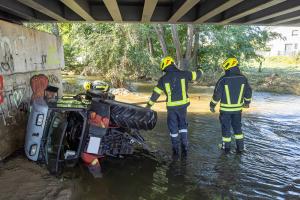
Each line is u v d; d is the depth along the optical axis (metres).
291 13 8.02
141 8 8.01
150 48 20.83
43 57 7.83
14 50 6.16
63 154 5.46
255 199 4.55
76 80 19.47
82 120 5.81
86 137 5.47
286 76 22.06
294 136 7.95
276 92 17.00
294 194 4.74
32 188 4.66
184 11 6.81
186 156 6.27
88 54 16.03
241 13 7.01
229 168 5.68
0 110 5.61
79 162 5.79
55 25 17.28
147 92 16.11
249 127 8.85
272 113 10.91
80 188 4.77
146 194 4.62
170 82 6.21
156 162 5.93
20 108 6.48
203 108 11.66
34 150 5.55
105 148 5.78
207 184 5.00
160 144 6.98
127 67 16.89
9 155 5.94
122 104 5.98
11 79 6.11
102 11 8.05
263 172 5.54
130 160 6.01
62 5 7.92
